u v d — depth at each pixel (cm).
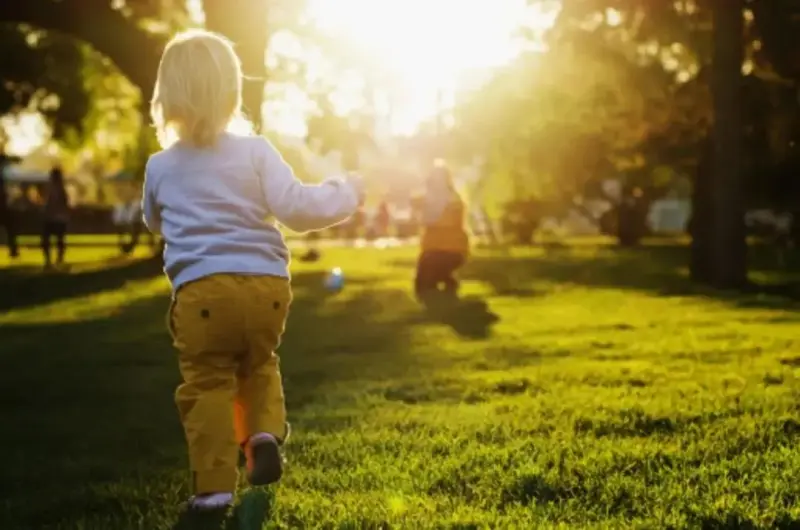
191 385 427
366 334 1130
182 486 500
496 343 1041
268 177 431
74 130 4950
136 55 2552
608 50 2319
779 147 2078
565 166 3188
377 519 428
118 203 6131
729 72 1756
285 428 441
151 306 1505
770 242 3975
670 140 2417
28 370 893
